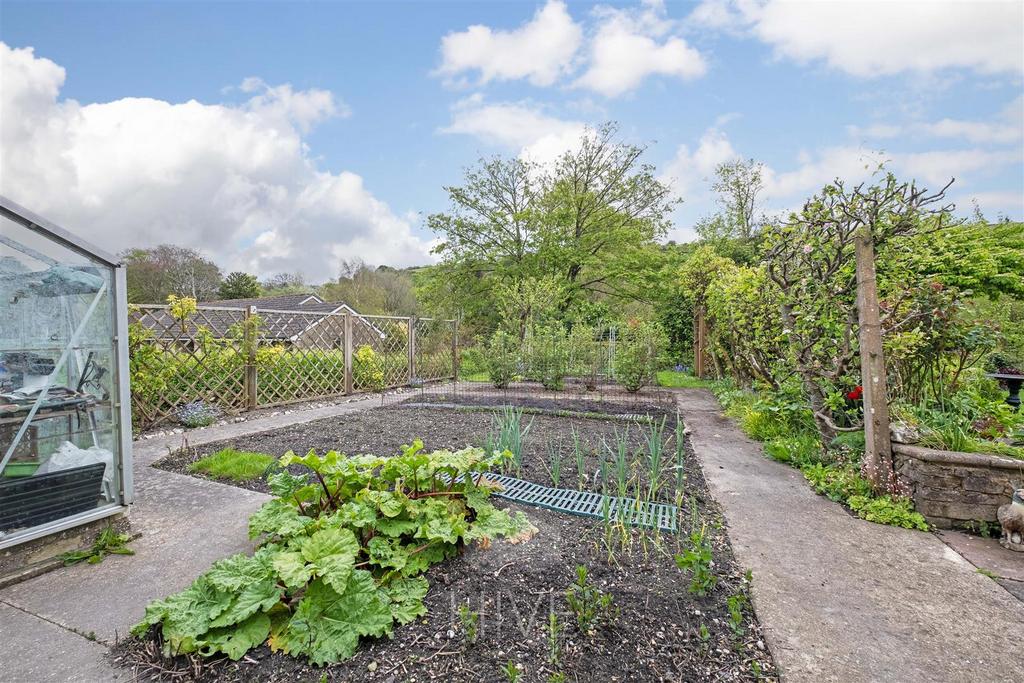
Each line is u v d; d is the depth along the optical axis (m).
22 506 2.54
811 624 2.11
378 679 1.74
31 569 2.52
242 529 3.09
